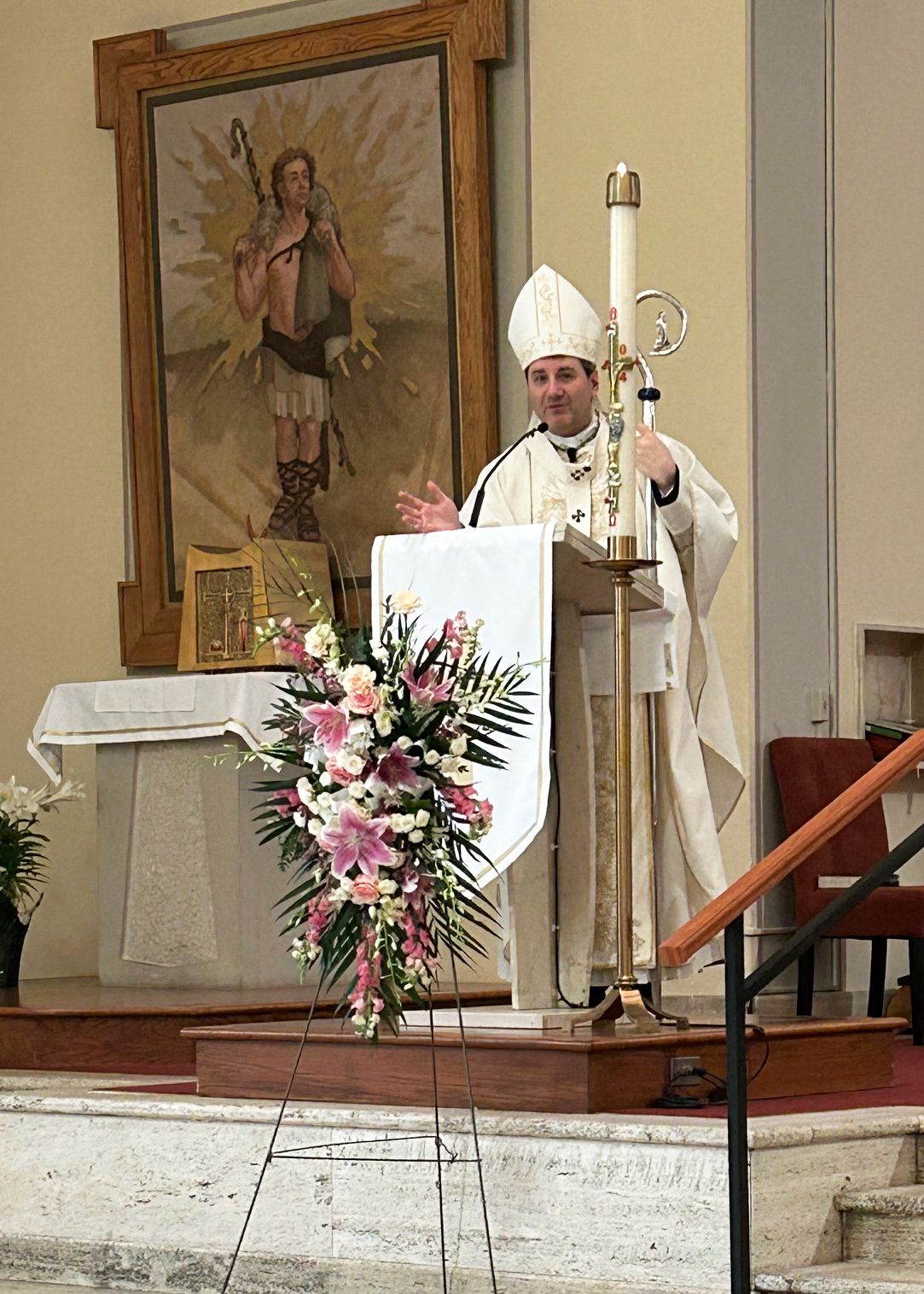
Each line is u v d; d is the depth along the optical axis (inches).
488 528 191.0
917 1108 196.4
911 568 378.6
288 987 305.3
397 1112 190.5
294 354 374.3
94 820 393.4
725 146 339.6
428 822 174.2
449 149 357.7
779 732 340.5
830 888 343.0
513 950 202.7
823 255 357.7
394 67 363.6
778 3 348.5
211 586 339.0
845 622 357.4
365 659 176.4
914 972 315.6
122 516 396.8
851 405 362.0
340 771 171.9
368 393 366.6
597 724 218.8
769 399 340.8
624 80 348.5
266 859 306.0
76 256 404.8
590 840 207.6
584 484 231.9
